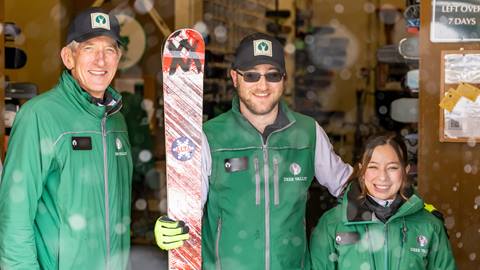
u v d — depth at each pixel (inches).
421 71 144.2
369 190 110.3
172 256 110.2
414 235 110.1
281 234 109.9
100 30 104.3
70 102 104.5
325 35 433.7
